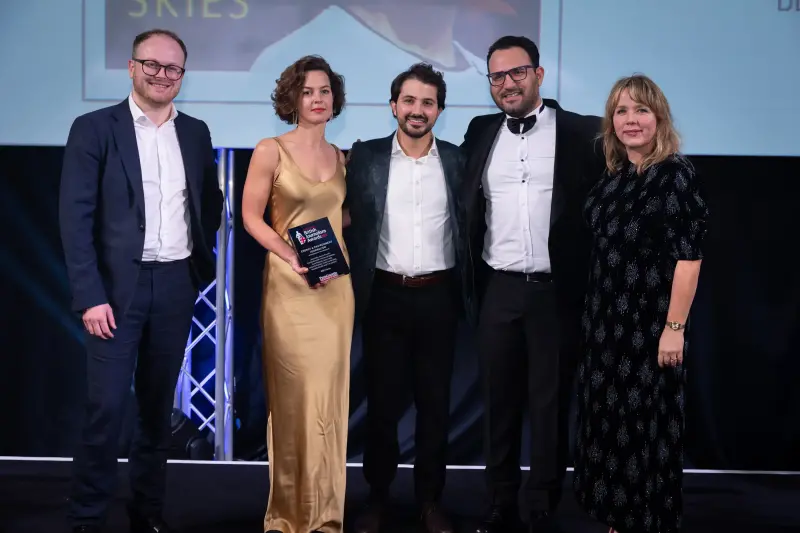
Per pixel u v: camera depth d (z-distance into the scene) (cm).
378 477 291
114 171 267
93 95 361
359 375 410
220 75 360
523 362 290
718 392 404
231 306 388
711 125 359
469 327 410
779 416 402
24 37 361
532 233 281
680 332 241
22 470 376
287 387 270
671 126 250
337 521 271
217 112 361
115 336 267
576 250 279
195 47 359
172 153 275
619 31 357
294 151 270
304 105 266
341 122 361
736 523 312
